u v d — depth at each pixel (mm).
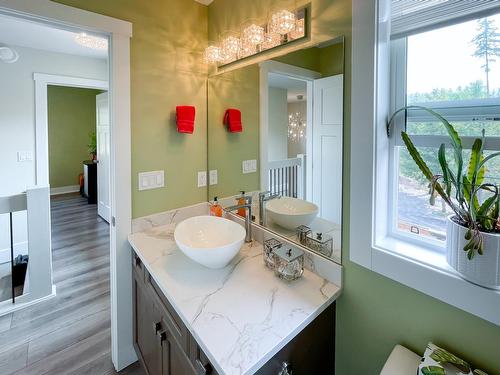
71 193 6664
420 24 921
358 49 1015
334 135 1146
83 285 2641
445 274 837
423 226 1003
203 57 1918
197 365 931
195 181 1982
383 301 1020
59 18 1354
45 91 3459
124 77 1573
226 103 1811
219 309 996
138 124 1666
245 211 1692
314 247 1271
